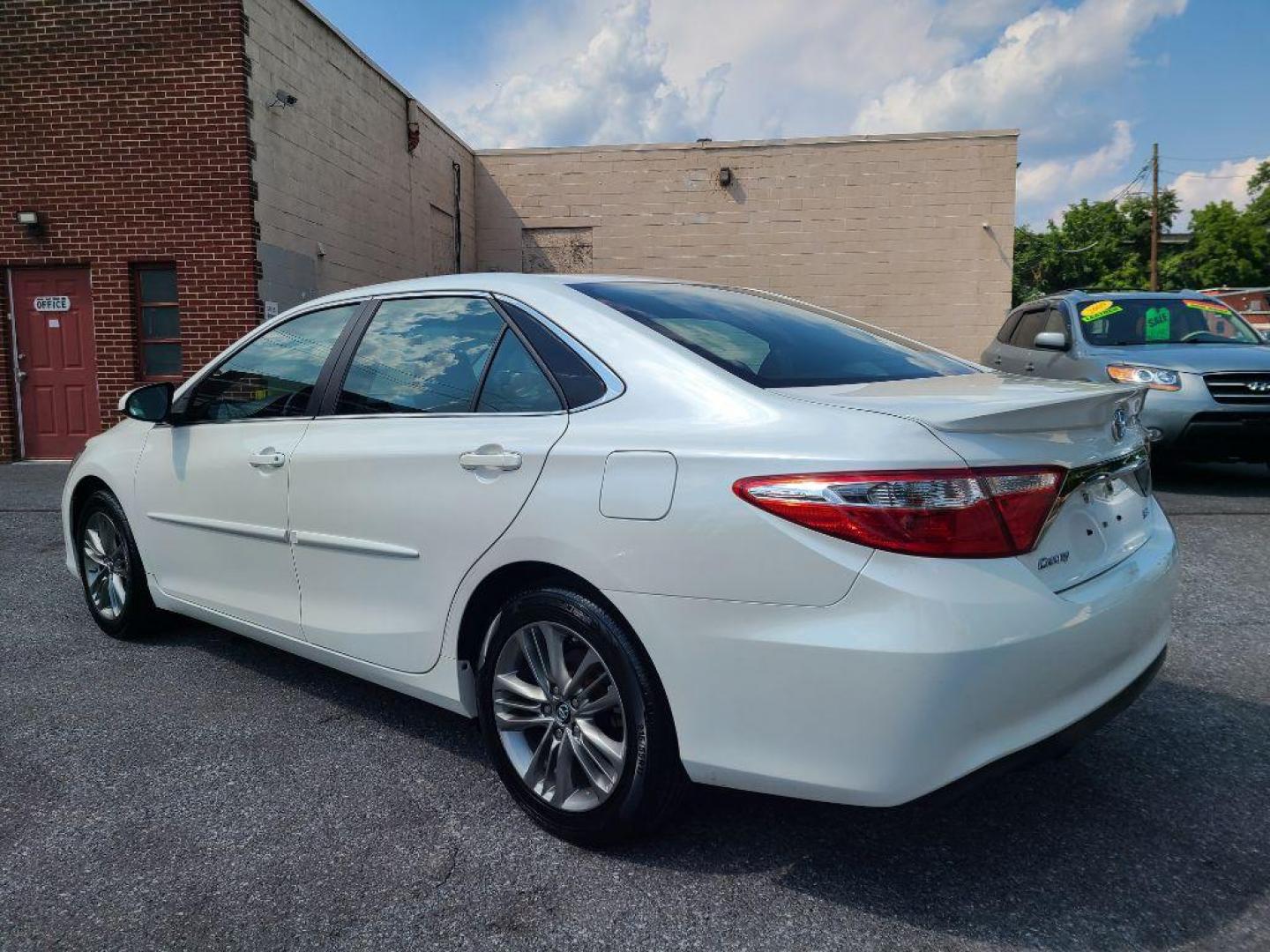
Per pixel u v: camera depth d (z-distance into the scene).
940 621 1.98
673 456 2.30
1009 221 17.31
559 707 2.59
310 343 3.51
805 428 2.19
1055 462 2.22
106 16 10.38
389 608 3.01
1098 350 8.14
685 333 2.71
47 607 5.01
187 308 10.62
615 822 2.44
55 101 10.52
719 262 17.83
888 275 17.59
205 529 3.76
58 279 10.79
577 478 2.46
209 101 10.38
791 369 2.64
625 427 2.44
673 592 2.25
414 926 2.23
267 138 10.88
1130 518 2.64
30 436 10.95
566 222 18.08
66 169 10.58
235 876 2.45
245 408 3.69
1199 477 8.69
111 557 4.41
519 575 2.71
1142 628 2.46
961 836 2.60
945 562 2.02
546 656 2.63
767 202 17.62
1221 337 8.40
